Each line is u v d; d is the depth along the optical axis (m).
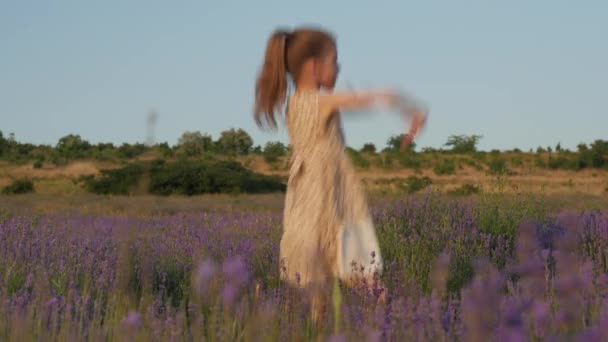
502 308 2.12
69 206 21.20
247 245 6.45
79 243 5.88
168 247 6.36
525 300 2.35
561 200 20.75
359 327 2.70
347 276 3.91
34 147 81.00
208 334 2.72
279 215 12.31
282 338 2.83
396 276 4.38
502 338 1.99
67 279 4.57
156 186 34.47
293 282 3.92
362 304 3.44
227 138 79.50
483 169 63.41
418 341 2.50
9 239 5.71
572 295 2.64
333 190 3.97
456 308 2.80
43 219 10.35
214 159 65.06
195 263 5.25
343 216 4.00
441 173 62.66
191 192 35.22
